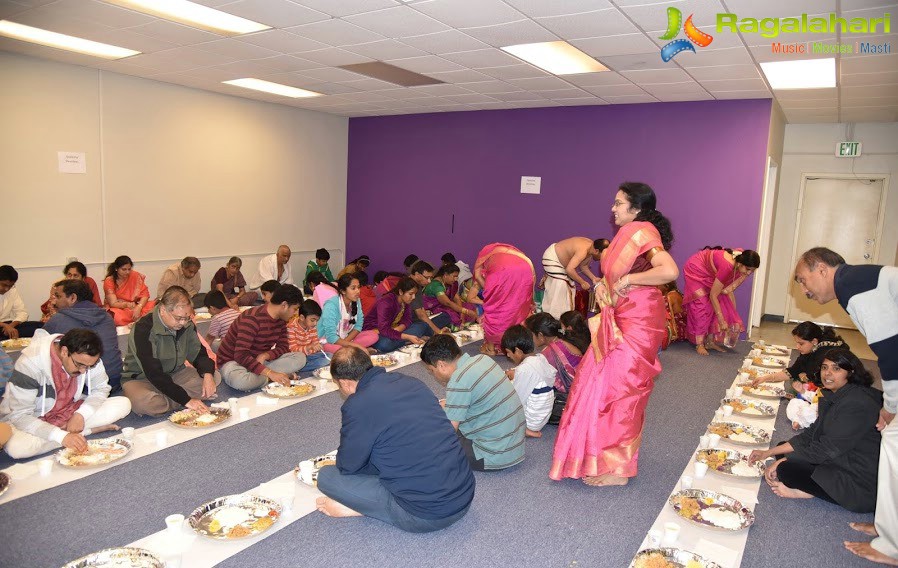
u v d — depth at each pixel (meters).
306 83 6.75
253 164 8.15
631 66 5.30
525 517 2.69
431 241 8.88
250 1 4.02
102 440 3.14
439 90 6.88
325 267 8.30
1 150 5.79
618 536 2.56
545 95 6.89
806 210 8.20
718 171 6.77
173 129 7.18
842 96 6.13
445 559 2.34
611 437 2.91
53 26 4.78
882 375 2.37
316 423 3.65
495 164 8.20
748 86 5.90
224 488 2.81
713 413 4.22
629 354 2.84
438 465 2.38
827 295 2.45
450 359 2.94
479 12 4.04
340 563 2.27
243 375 4.09
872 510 2.74
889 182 7.67
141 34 4.95
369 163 9.32
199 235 7.62
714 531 2.58
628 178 7.29
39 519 2.47
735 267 5.72
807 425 3.79
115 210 6.74
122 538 2.36
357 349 2.49
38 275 6.18
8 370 3.03
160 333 3.62
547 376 3.59
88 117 6.39
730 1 3.59
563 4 3.79
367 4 3.98
